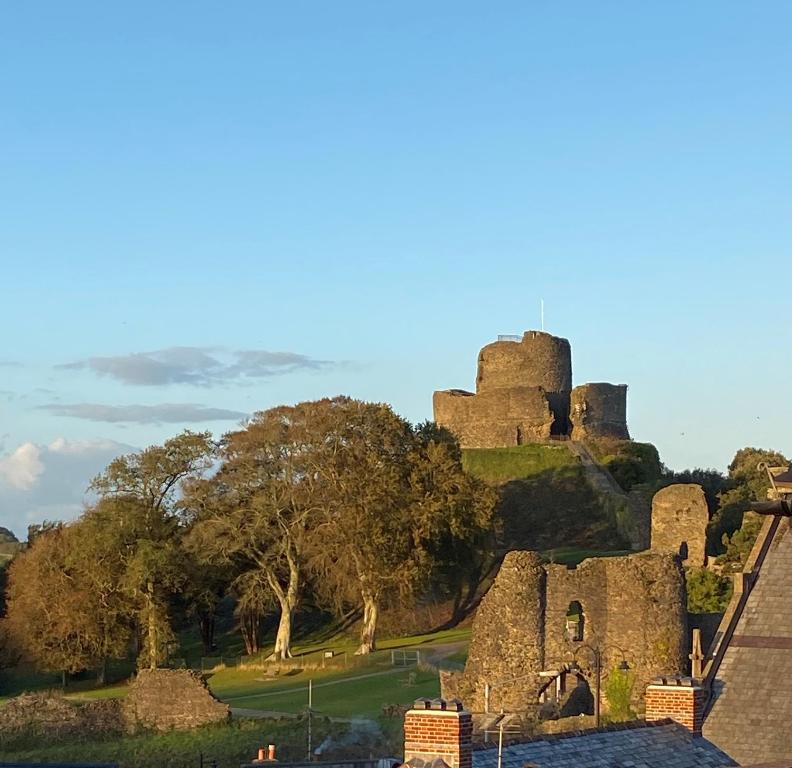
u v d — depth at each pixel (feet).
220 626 456.86
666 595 287.89
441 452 427.33
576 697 288.92
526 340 575.79
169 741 285.23
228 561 406.21
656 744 116.26
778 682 138.31
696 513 399.85
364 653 383.86
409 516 407.03
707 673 141.79
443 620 427.74
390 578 396.16
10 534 570.05
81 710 299.38
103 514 407.64
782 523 154.81
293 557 408.46
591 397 565.12
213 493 424.87
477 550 446.19
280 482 415.85
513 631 294.87
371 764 197.06
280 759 269.03
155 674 298.15
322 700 319.27
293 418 425.69
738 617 147.02
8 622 405.39
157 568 392.06
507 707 288.51
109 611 393.50
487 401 569.23
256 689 348.38
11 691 390.21
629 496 487.61
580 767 106.01
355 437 423.23
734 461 505.25
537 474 525.34
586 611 293.02
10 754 287.48
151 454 428.97
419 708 96.43
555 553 465.47
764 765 112.78
